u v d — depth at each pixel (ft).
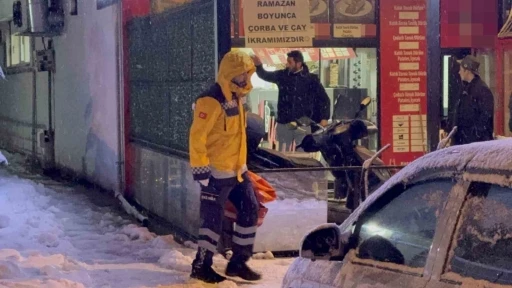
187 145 28.73
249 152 25.57
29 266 24.43
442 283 10.40
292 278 13.67
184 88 28.91
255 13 25.64
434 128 27.55
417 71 27.32
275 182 25.94
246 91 22.61
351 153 26.73
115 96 38.29
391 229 11.91
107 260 26.09
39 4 47.47
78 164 46.19
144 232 30.04
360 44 26.78
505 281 9.69
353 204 26.84
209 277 22.79
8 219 31.91
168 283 22.77
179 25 29.27
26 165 54.85
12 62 61.82
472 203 10.54
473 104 28.25
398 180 12.00
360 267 12.08
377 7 26.89
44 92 53.21
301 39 26.08
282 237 26.13
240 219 23.04
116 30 37.65
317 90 26.35
